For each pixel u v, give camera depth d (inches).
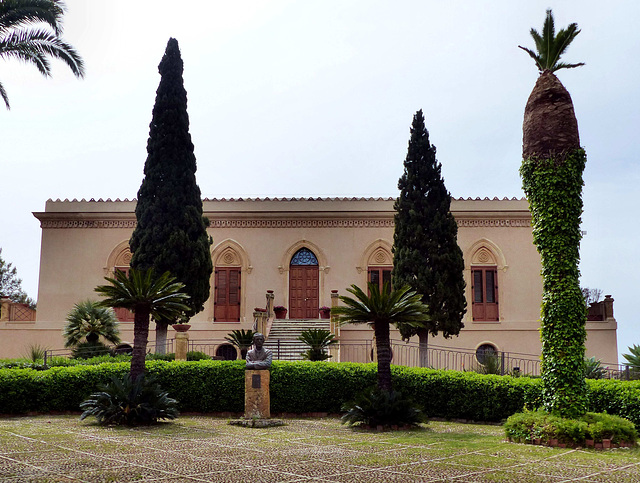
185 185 899.4
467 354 1043.3
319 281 1096.2
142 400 560.1
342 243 1100.5
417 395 632.4
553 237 500.7
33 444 437.4
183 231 873.5
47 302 1077.1
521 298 1067.3
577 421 456.1
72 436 479.2
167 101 908.6
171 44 924.0
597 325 1048.8
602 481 332.8
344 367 650.8
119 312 1074.7
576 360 480.4
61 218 1095.6
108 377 638.5
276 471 351.6
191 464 370.0
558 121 516.1
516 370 749.3
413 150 933.8
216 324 1077.1
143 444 444.5
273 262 1103.0
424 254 898.1
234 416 634.2
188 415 640.4
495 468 364.2
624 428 449.4
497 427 574.9
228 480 327.6
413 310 572.4
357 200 1102.4
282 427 557.6
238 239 1111.6
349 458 393.7
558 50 541.0
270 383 642.8
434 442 466.6
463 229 1086.4
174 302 595.2
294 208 1107.3
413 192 916.0
